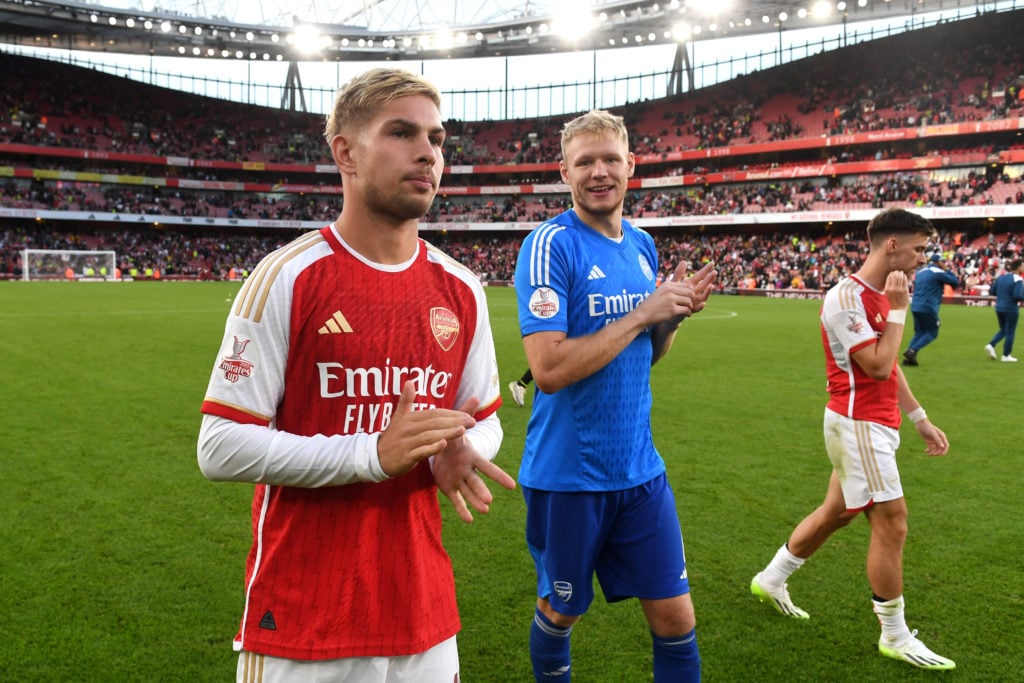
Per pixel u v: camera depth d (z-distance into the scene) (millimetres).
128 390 8766
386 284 1672
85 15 45938
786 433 6996
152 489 5145
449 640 1796
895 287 2852
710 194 46906
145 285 36438
